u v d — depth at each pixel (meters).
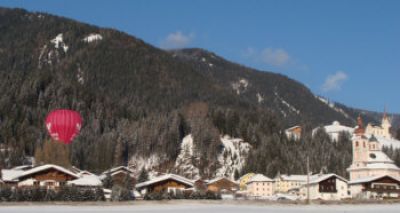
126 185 174.62
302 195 186.38
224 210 98.69
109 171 196.88
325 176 175.88
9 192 105.69
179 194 125.94
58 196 109.69
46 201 106.94
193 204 113.44
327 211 102.62
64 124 154.00
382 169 198.62
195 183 187.88
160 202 114.06
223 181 195.38
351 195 172.75
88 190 114.06
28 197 106.62
